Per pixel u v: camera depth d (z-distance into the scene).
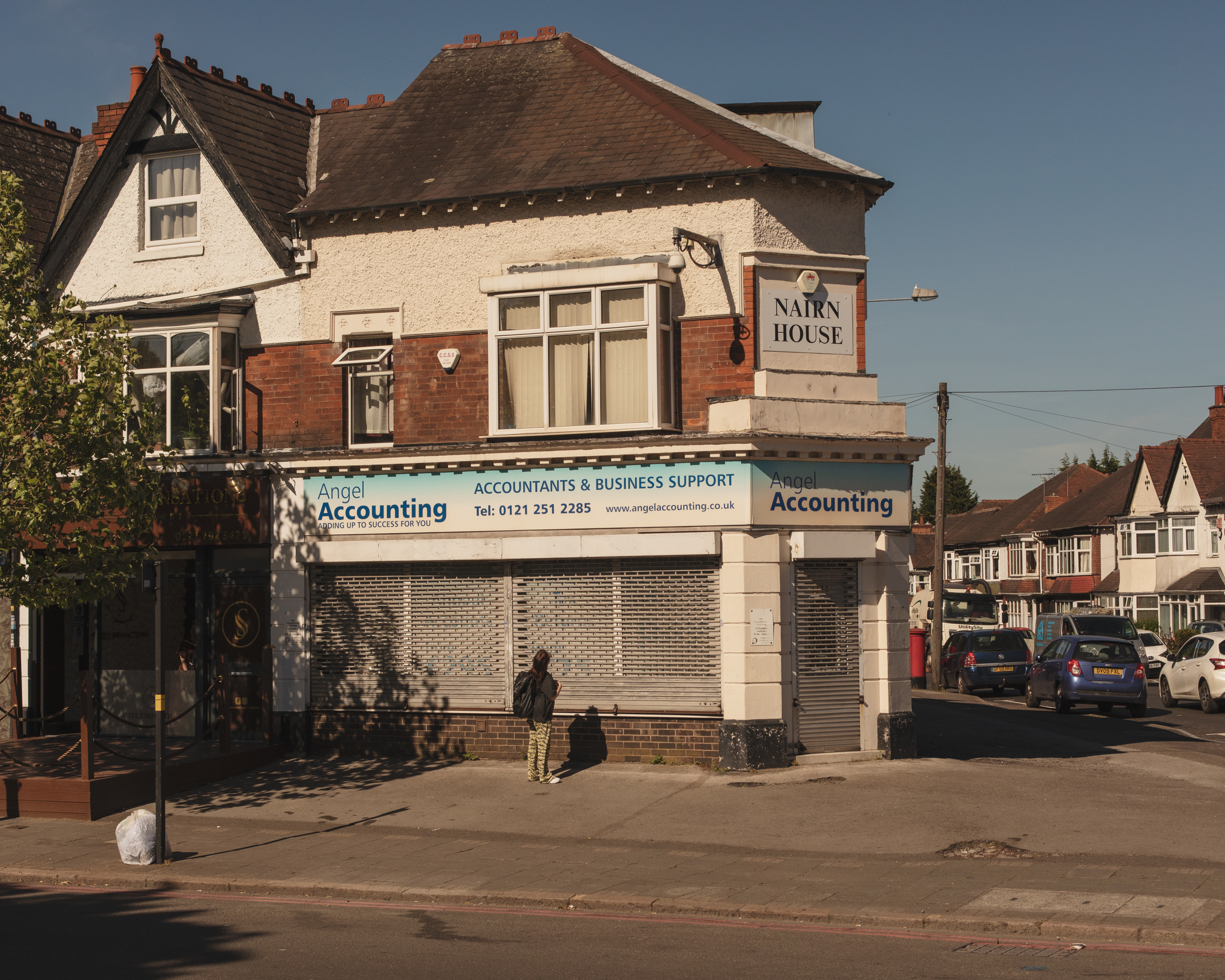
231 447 18.59
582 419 17.05
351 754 17.78
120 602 19.75
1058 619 39.34
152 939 9.16
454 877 11.11
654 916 9.81
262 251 18.69
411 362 17.92
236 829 13.73
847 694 16.47
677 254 16.59
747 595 15.77
